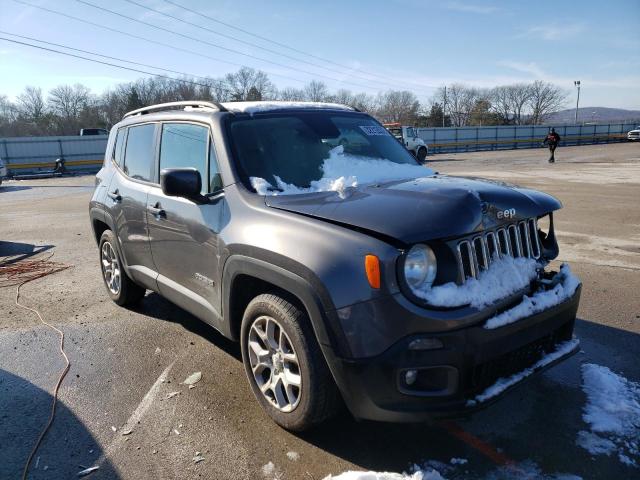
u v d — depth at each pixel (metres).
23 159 34.50
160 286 4.21
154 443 3.02
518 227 3.01
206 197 3.43
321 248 2.61
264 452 2.89
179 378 3.80
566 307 2.94
